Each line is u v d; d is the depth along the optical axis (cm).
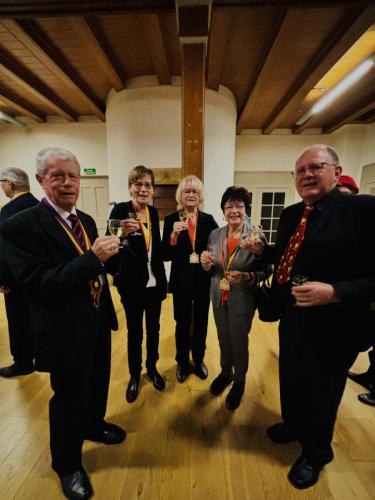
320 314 102
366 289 91
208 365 205
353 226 95
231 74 368
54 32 273
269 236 612
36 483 114
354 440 136
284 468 121
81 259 89
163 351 225
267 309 132
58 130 534
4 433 140
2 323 278
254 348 232
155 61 316
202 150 251
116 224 119
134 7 214
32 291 92
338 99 422
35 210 95
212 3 210
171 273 176
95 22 260
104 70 334
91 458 125
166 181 409
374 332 99
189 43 229
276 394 172
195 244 169
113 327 125
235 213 148
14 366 189
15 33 255
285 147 579
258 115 498
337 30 258
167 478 116
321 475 117
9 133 540
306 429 112
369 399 163
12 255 90
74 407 102
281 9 215
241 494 110
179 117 392
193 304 178
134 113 394
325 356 102
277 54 286
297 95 379
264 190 595
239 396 159
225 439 137
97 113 474
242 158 586
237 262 147
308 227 106
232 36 283
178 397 168
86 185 555
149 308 167
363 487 112
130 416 152
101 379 124
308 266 103
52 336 93
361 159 535
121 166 421
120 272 144
